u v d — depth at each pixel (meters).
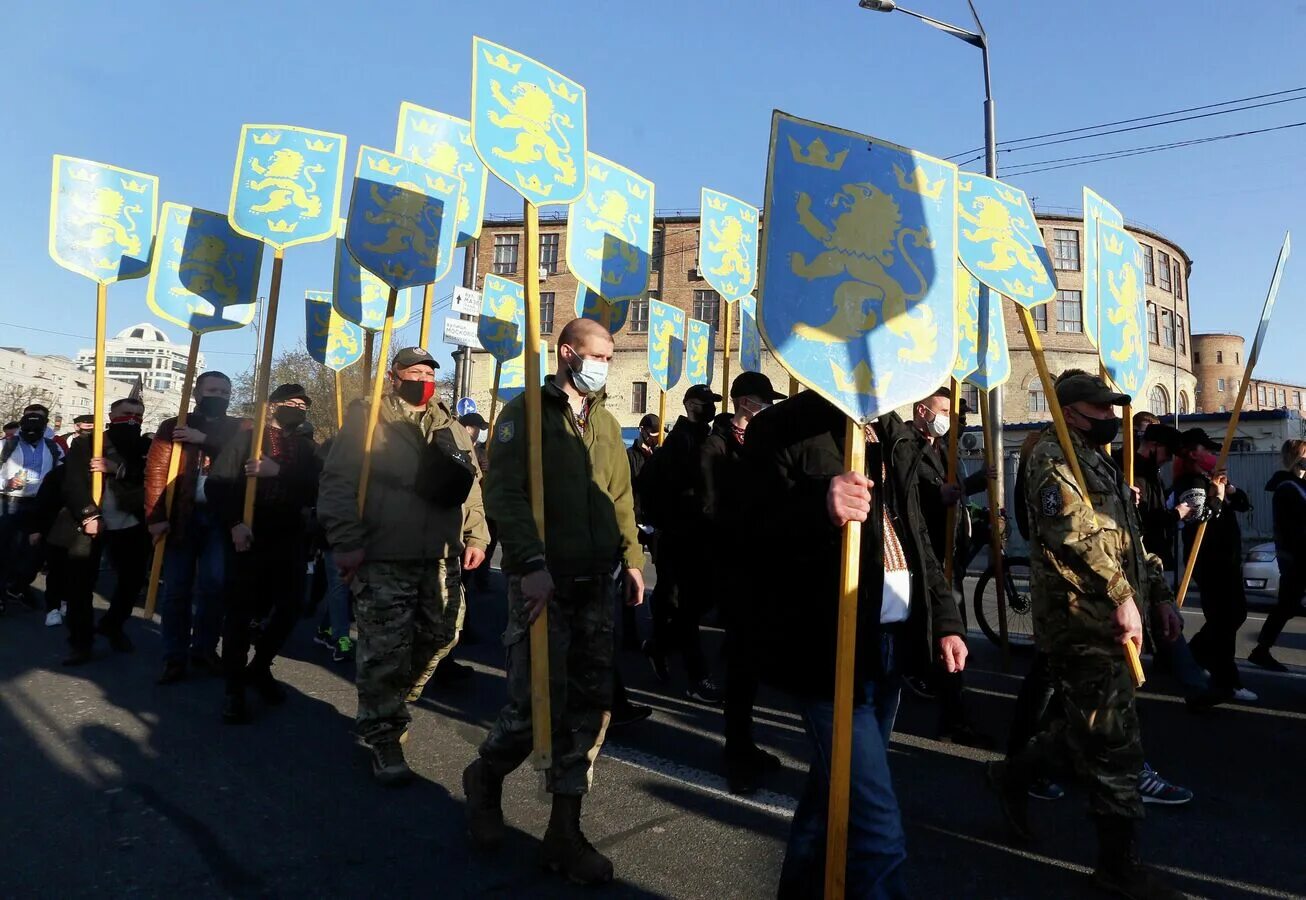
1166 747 4.38
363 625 3.73
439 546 3.88
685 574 5.29
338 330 7.85
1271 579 10.49
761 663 2.32
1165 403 39.78
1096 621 2.72
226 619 4.57
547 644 2.80
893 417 2.49
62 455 8.52
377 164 4.97
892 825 2.17
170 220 6.34
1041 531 2.83
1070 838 3.26
